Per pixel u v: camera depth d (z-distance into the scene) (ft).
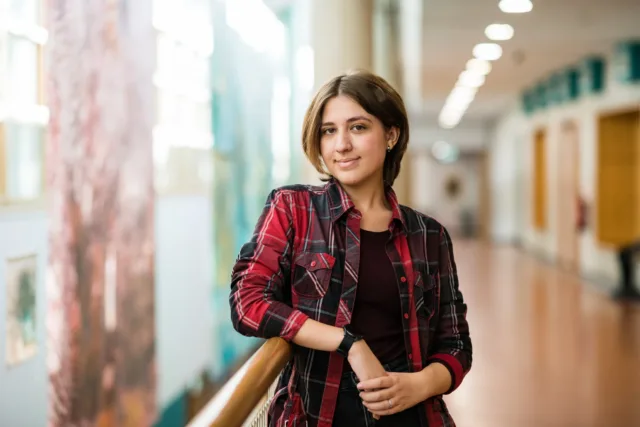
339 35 21.57
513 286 37.11
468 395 17.11
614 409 15.93
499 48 35.24
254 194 24.68
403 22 36.63
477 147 84.89
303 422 4.87
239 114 22.98
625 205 37.65
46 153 11.02
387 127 5.16
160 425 15.72
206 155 19.90
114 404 12.44
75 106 11.48
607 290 34.83
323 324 4.70
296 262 4.94
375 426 4.87
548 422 15.05
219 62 20.97
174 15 16.79
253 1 23.89
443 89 53.16
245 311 4.67
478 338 23.86
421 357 5.05
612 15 27.86
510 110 67.15
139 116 13.64
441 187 111.75
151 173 13.98
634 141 37.14
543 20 28.68
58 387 11.14
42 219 11.00
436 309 5.31
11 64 10.06
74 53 11.38
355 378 4.89
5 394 9.92
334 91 5.06
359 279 4.96
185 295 18.02
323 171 5.29
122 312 12.75
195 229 18.90
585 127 40.32
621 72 34.19
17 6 10.21
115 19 12.52
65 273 11.37
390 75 35.35
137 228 13.30
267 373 4.33
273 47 27.22
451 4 25.95
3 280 9.87
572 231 44.14
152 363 13.99
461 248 65.82
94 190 11.99
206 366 19.71
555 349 22.13
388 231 5.14
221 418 3.86
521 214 63.36
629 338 23.56
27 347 10.52
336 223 5.02
